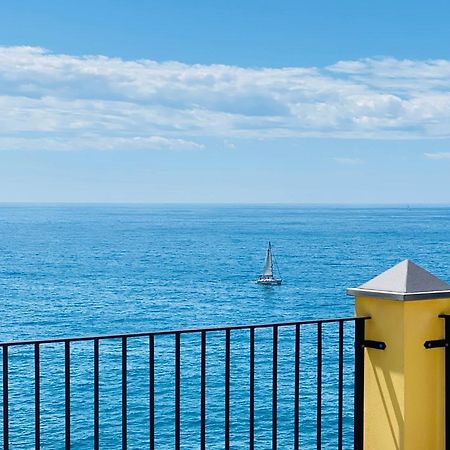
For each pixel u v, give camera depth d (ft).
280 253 491.31
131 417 132.87
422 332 16.80
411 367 16.63
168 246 551.18
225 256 474.08
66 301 300.61
